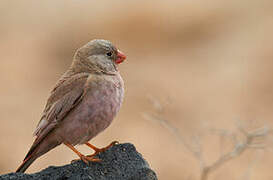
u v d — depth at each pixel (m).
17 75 20.39
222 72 19.69
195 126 15.55
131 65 20.97
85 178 6.79
